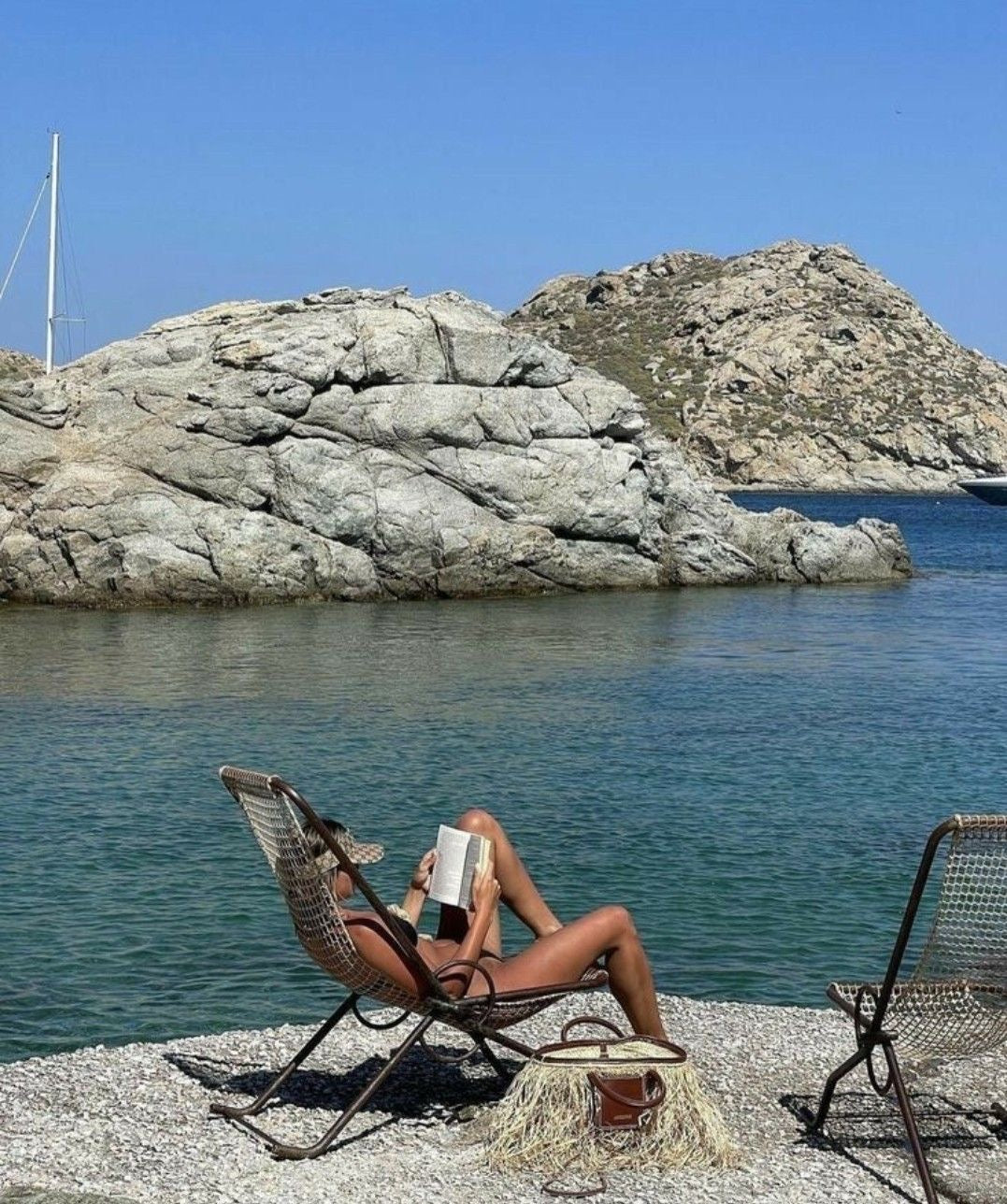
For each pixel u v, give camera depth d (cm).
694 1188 555
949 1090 664
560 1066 578
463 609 4147
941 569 6475
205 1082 668
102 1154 582
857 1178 568
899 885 1241
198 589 4109
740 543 5266
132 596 4056
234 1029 873
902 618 4112
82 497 4081
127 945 1041
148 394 4306
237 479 4219
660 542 4978
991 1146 601
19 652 3058
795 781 1738
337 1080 674
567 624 3781
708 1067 694
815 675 2855
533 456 4559
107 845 1359
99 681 2630
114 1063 694
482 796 1628
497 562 4494
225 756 1864
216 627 3594
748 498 17462
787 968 1020
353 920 591
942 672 2931
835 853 1359
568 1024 627
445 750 1933
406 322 4509
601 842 1393
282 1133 607
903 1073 678
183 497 4166
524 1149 573
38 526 4081
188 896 1178
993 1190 559
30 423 4253
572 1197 545
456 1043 731
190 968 992
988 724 2225
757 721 2236
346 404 4381
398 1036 739
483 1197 545
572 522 4628
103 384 4347
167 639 3322
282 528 4209
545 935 636
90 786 1656
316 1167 572
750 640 3484
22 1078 671
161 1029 873
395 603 4294
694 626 3775
